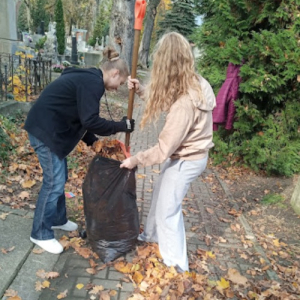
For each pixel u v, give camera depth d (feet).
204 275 8.68
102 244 8.68
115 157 8.57
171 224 8.23
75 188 13.20
